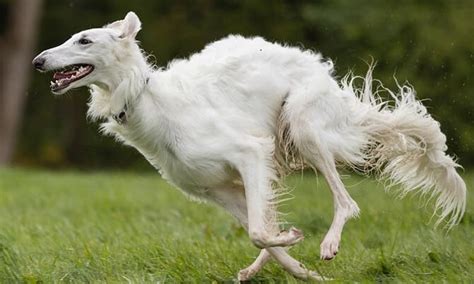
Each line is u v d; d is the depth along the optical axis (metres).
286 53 10.73
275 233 10.16
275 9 36.16
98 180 24.42
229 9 37.00
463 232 12.37
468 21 29.53
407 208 14.90
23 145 42.00
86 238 13.27
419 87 27.48
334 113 10.75
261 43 10.77
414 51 28.86
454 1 30.33
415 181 11.47
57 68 9.96
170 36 37.28
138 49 10.17
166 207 17.55
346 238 12.70
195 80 10.30
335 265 10.71
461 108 25.34
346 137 10.86
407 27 29.69
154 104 10.09
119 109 10.09
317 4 34.81
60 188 22.20
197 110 10.16
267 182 10.12
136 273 10.24
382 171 11.31
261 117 10.51
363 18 30.52
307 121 10.49
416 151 11.22
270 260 10.80
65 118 41.66
